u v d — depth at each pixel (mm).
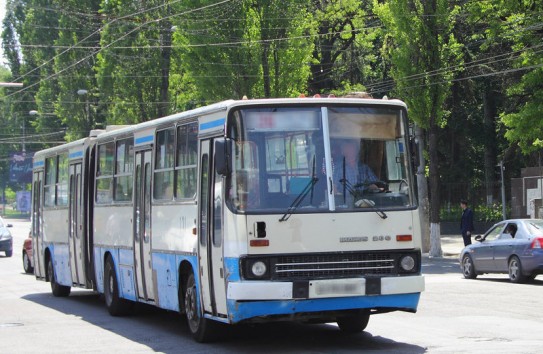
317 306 11758
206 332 13250
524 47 30531
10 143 95562
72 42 64000
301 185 12078
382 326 14523
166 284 14586
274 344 13008
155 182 15227
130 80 52031
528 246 22312
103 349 12984
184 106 52500
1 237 40625
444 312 16172
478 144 53625
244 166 12031
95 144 18969
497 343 12297
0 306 19703
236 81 40156
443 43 35500
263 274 11711
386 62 49969
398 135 12664
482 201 51156
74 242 20078
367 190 12297
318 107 12391
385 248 12211
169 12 49812
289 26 40062
